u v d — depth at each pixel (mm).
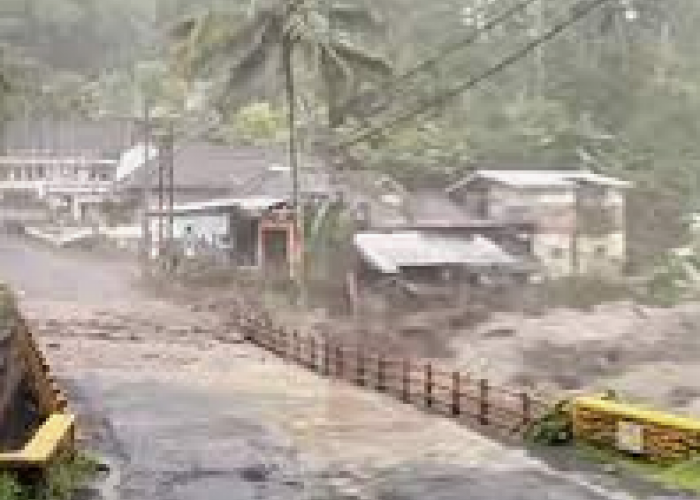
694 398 53125
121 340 65312
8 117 145875
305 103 133000
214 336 70000
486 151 124188
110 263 130625
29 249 147875
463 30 149500
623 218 101875
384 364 52000
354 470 34312
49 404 37062
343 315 83250
